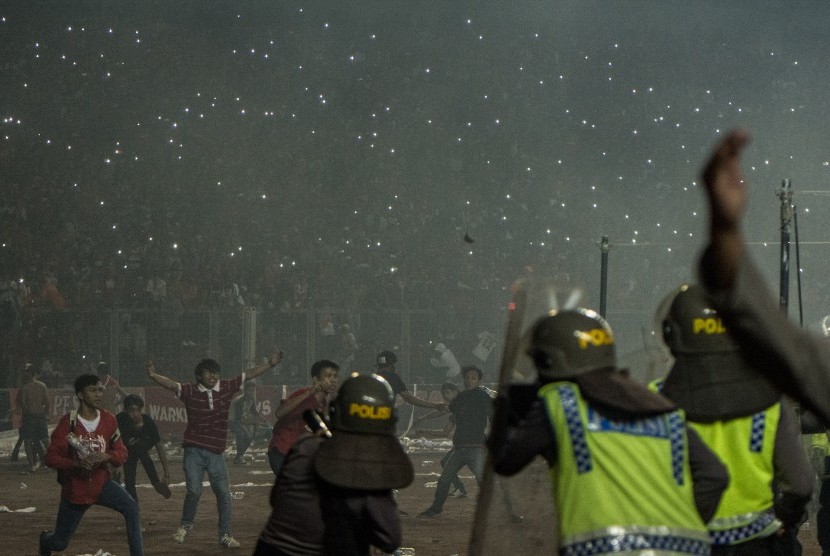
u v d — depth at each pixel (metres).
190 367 29.50
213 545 13.38
